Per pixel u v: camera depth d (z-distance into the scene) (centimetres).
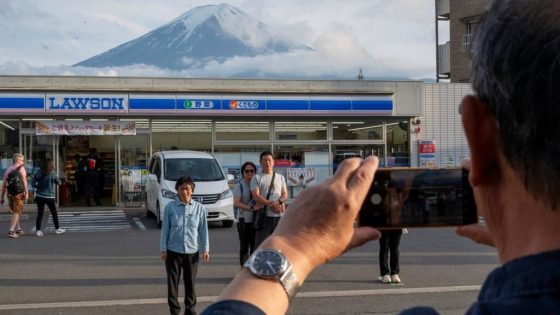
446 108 2461
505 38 90
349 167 129
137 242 1398
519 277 87
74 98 2148
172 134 2286
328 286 898
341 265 1054
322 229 122
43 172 1559
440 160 2455
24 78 2133
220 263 1101
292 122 2377
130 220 1878
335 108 2338
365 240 127
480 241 127
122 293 876
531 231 91
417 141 2444
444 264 1062
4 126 2172
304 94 2312
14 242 1419
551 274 84
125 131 2223
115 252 1252
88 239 1459
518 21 89
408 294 845
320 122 2397
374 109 2364
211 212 1623
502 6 93
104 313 766
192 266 743
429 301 805
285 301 117
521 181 91
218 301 116
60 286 924
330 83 2338
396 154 2448
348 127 2417
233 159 2333
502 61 89
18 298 848
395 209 169
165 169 1722
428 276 962
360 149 2420
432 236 1391
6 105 2112
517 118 88
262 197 933
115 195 2261
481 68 94
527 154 88
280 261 117
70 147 2281
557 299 82
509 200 94
